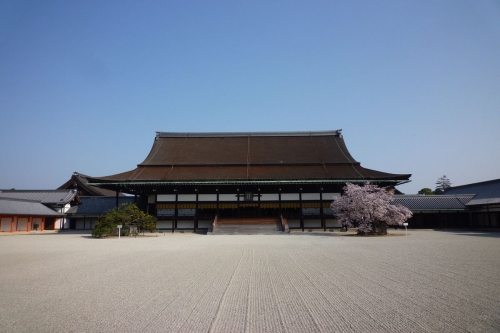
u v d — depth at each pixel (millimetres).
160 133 55906
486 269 12109
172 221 43188
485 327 6203
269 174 44625
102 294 9289
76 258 16859
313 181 41750
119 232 33438
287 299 8578
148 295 9141
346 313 7285
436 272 11688
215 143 54250
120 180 41969
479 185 47281
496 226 40625
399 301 8109
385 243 23234
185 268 13531
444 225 44656
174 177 43688
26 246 23641
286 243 24578
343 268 13000
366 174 44125
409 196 46656
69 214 53906
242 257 16750
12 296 9125
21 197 54812
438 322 6531
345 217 33781
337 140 54844
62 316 7320
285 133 56625
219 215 43781
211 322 6863
